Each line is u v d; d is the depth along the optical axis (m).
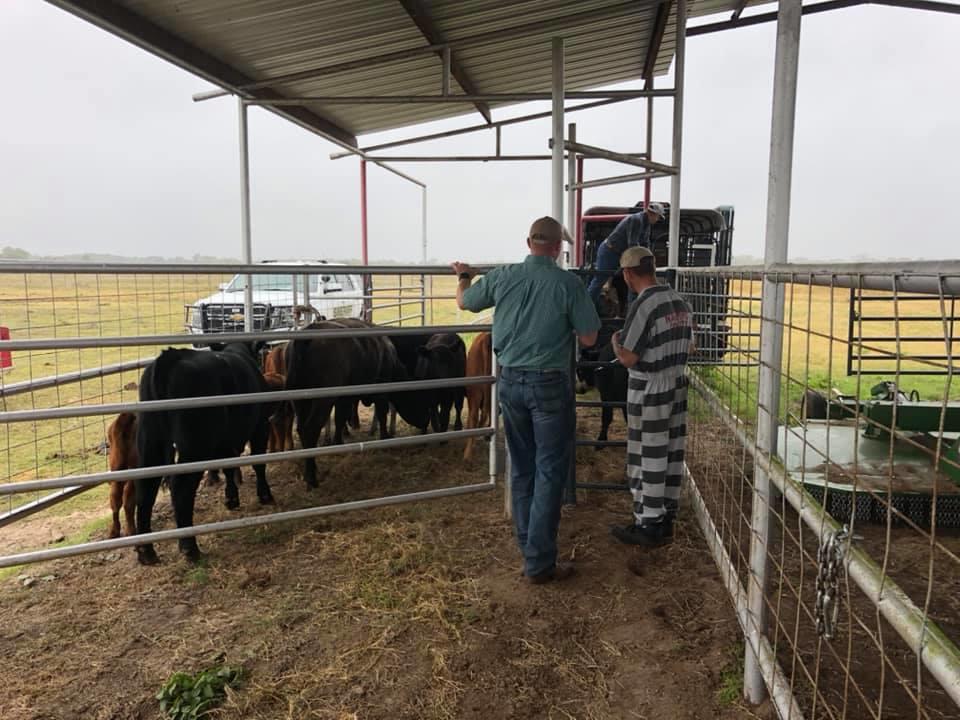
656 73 8.34
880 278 1.43
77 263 3.30
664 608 3.34
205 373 4.01
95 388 10.04
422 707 2.67
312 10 4.66
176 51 4.99
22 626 3.27
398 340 7.33
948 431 4.09
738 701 2.61
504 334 3.57
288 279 12.13
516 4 4.95
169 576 3.75
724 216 10.30
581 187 5.87
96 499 5.32
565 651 3.02
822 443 4.88
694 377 4.76
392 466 5.86
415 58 6.03
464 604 3.43
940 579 3.51
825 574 1.75
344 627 3.24
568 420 3.61
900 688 2.60
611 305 6.38
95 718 2.63
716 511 4.23
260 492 4.98
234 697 2.72
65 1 3.89
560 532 4.29
